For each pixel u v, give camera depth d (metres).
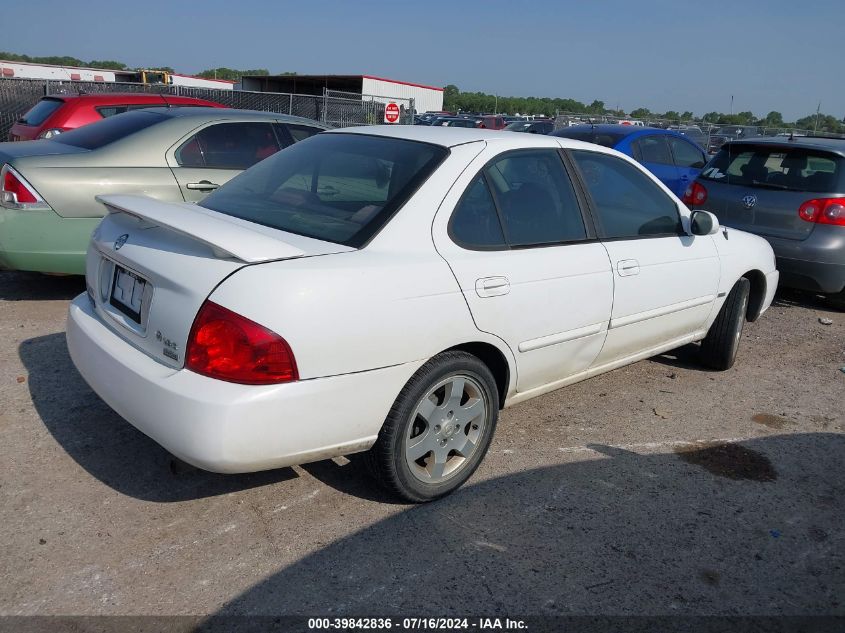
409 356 2.95
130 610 2.53
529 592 2.77
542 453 3.88
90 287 3.45
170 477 3.37
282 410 2.64
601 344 4.00
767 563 3.06
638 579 2.89
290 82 35.84
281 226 3.20
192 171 5.92
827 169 6.85
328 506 3.23
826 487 3.73
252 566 2.80
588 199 3.94
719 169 7.58
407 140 3.57
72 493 3.19
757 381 5.23
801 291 8.23
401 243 3.05
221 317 2.60
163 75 27.30
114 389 2.90
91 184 5.44
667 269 4.33
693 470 3.82
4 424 3.74
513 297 3.34
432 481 3.26
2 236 5.29
